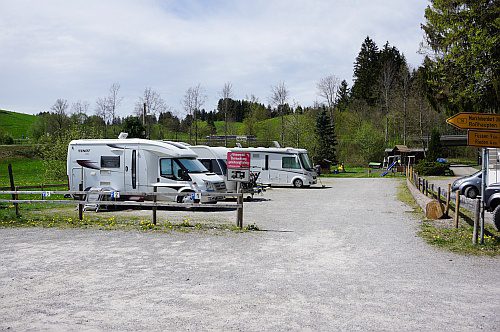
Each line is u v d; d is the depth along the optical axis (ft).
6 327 17.42
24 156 204.85
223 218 48.75
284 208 59.36
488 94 99.35
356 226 43.45
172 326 17.56
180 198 57.67
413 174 105.50
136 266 27.48
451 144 187.73
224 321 18.13
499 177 77.25
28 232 39.42
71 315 18.81
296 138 209.77
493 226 42.11
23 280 24.26
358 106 294.66
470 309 19.90
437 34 112.57
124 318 18.45
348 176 164.45
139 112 193.47
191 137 224.53
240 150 78.02
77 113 229.04
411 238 37.01
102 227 41.55
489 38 94.27
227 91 208.95
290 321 18.19
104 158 59.72
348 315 18.95
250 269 26.84
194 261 28.84
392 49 322.96
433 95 118.11
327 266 27.71
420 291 22.59
